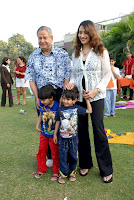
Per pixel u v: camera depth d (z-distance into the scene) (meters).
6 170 2.77
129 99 8.25
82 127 2.58
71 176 2.52
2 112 6.61
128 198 2.13
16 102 8.70
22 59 7.67
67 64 2.60
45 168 2.68
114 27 12.62
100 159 2.50
